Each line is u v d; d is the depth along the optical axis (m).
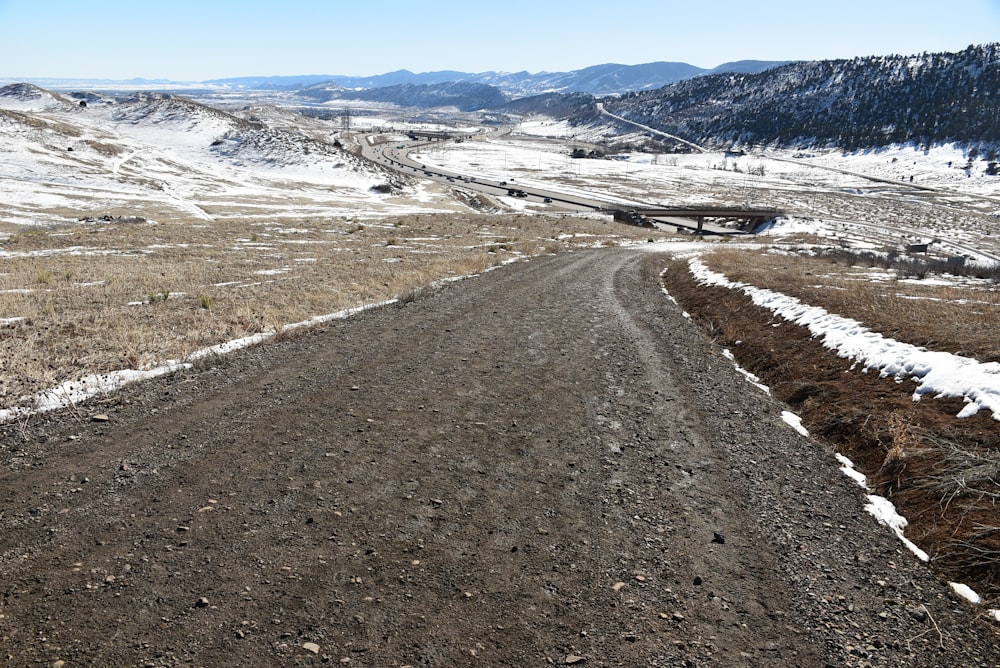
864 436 7.42
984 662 3.94
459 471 6.28
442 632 3.93
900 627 4.25
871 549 5.25
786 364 10.84
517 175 172.75
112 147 101.75
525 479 6.18
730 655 3.88
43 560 4.43
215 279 18.72
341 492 5.70
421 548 4.85
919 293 17.22
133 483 5.65
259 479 5.86
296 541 4.85
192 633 3.79
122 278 17.98
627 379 10.02
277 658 3.63
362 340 11.80
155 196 68.56
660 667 3.73
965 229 106.50
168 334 11.27
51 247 27.61
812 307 13.30
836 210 125.12
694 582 4.61
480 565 4.67
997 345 8.35
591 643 3.91
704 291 19.58
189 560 4.52
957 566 4.95
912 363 8.70
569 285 21.19
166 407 7.68
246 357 10.16
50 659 3.53
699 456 7.00
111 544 4.67
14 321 11.45
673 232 82.69
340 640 3.81
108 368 9.07
